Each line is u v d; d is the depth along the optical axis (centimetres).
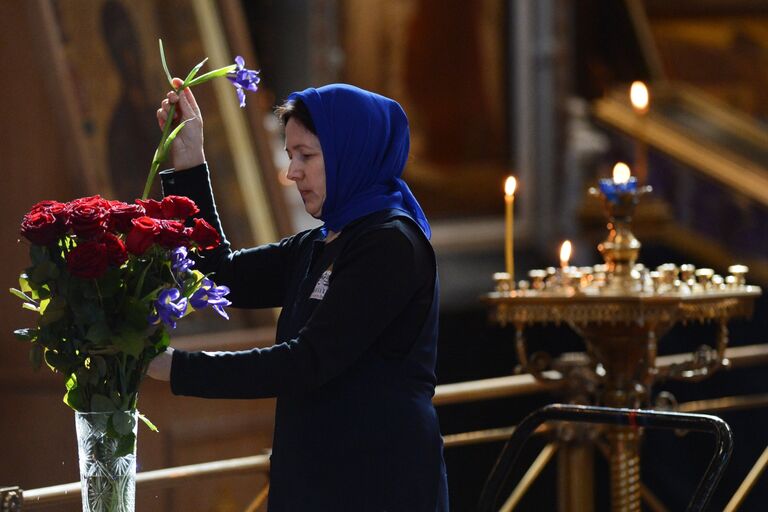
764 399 1150
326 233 639
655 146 2448
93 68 1312
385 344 588
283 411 599
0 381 1318
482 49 2627
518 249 2575
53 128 1284
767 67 3109
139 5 1391
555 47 2578
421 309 590
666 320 814
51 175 1293
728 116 2605
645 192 849
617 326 855
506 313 853
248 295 672
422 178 2597
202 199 675
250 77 644
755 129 2567
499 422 2064
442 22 2623
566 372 903
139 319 545
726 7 3128
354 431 579
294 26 2644
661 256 2394
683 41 3108
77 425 564
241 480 1112
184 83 655
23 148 1304
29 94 1292
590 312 819
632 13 2903
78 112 1278
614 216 856
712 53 3111
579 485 969
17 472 1304
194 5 1451
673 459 2105
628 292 828
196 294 564
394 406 580
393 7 2614
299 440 586
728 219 2378
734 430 2139
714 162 2400
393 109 612
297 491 584
